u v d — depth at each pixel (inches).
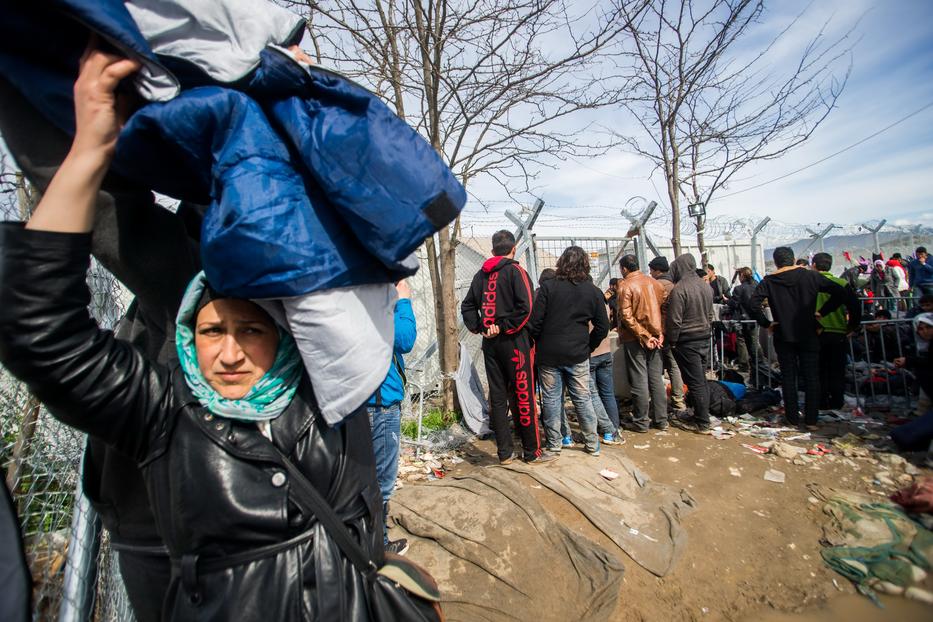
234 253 30.2
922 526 122.3
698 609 103.0
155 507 36.7
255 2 34.1
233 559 34.9
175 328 42.7
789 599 105.8
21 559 33.9
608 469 156.9
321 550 36.3
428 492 130.0
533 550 108.8
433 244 210.7
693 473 161.9
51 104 33.4
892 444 173.5
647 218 266.1
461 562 105.8
